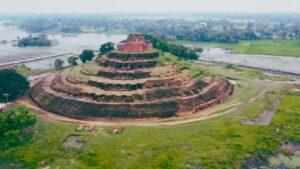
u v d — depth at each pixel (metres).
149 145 96.94
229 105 134.12
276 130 108.94
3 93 137.00
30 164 88.25
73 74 150.50
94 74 145.12
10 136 100.81
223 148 95.94
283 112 125.00
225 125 111.88
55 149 95.56
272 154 94.75
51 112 126.44
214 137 102.81
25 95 149.12
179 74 148.62
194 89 138.25
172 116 121.81
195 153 92.50
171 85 137.12
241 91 154.62
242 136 103.81
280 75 196.50
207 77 156.75
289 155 94.50
